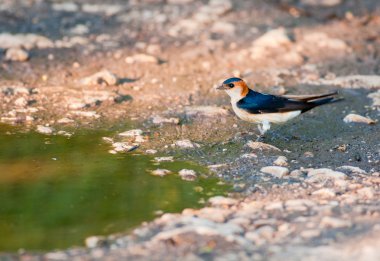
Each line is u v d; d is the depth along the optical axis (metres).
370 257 7.70
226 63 17.03
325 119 13.95
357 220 9.02
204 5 21.38
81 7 20.88
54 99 14.49
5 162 11.47
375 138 12.97
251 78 16.08
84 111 13.93
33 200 10.01
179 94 15.10
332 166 11.60
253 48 17.89
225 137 12.93
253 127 13.45
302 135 13.14
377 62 17.38
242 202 9.96
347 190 10.38
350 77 16.22
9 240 8.70
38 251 8.37
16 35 17.86
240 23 19.92
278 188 10.52
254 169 11.36
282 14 20.75
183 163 11.63
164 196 10.21
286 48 18.03
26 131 12.90
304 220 9.08
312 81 16.02
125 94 14.99
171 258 7.95
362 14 20.81
